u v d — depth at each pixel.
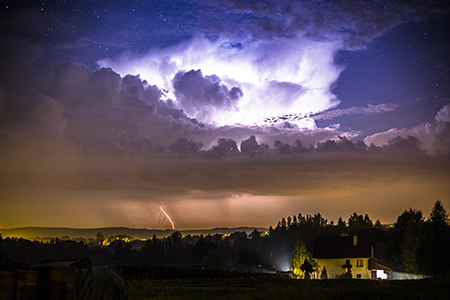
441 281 18.53
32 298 7.65
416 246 61.53
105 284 8.44
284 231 138.62
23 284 7.30
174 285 22.06
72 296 8.05
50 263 9.14
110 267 8.87
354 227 120.88
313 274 70.94
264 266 91.50
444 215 66.69
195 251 119.50
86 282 8.27
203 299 15.30
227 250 146.00
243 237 168.38
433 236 59.69
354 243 70.44
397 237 76.06
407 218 76.75
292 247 125.75
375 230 104.38
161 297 13.61
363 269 67.38
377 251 86.50
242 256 90.06
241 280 26.72
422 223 64.88
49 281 7.95
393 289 16.27
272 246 133.50
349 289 16.06
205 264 74.38
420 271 58.78
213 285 26.38
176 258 113.75
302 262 75.38
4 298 6.75
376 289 16.22
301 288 15.08
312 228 135.38
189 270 31.59
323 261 70.25
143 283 14.68
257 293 15.77
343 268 68.38
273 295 14.48
